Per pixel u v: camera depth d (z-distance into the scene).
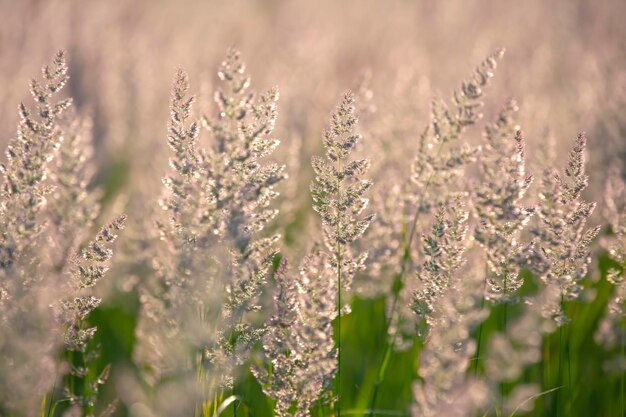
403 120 4.77
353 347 4.32
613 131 4.68
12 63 6.43
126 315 4.40
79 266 2.66
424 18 9.83
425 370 2.54
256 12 10.57
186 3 10.64
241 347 2.68
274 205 4.41
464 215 2.90
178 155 2.70
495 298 2.95
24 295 2.47
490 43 7.55
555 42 7.92
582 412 3.77
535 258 2.91
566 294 2.92
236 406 3.18
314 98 6.38
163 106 6.38
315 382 2.57
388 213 3.68
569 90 6.22
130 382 3.42
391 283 3.80
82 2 8.73
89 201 3.57
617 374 3.67
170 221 2.72
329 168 2.83
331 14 10.30
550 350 3.84
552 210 2.90
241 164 2.66
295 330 2.54
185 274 2.60
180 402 2.53
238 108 2.65
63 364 2.81
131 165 5.96
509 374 2.87
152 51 7.42
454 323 2.80
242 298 2.65
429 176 3.40
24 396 2.39
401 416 3.32
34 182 2.64
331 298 2.52
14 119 4.84
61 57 2.69
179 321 2.61
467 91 3.26
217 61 7.29
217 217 2.64
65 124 3.47
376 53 8.21
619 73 5.44
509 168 2.92
